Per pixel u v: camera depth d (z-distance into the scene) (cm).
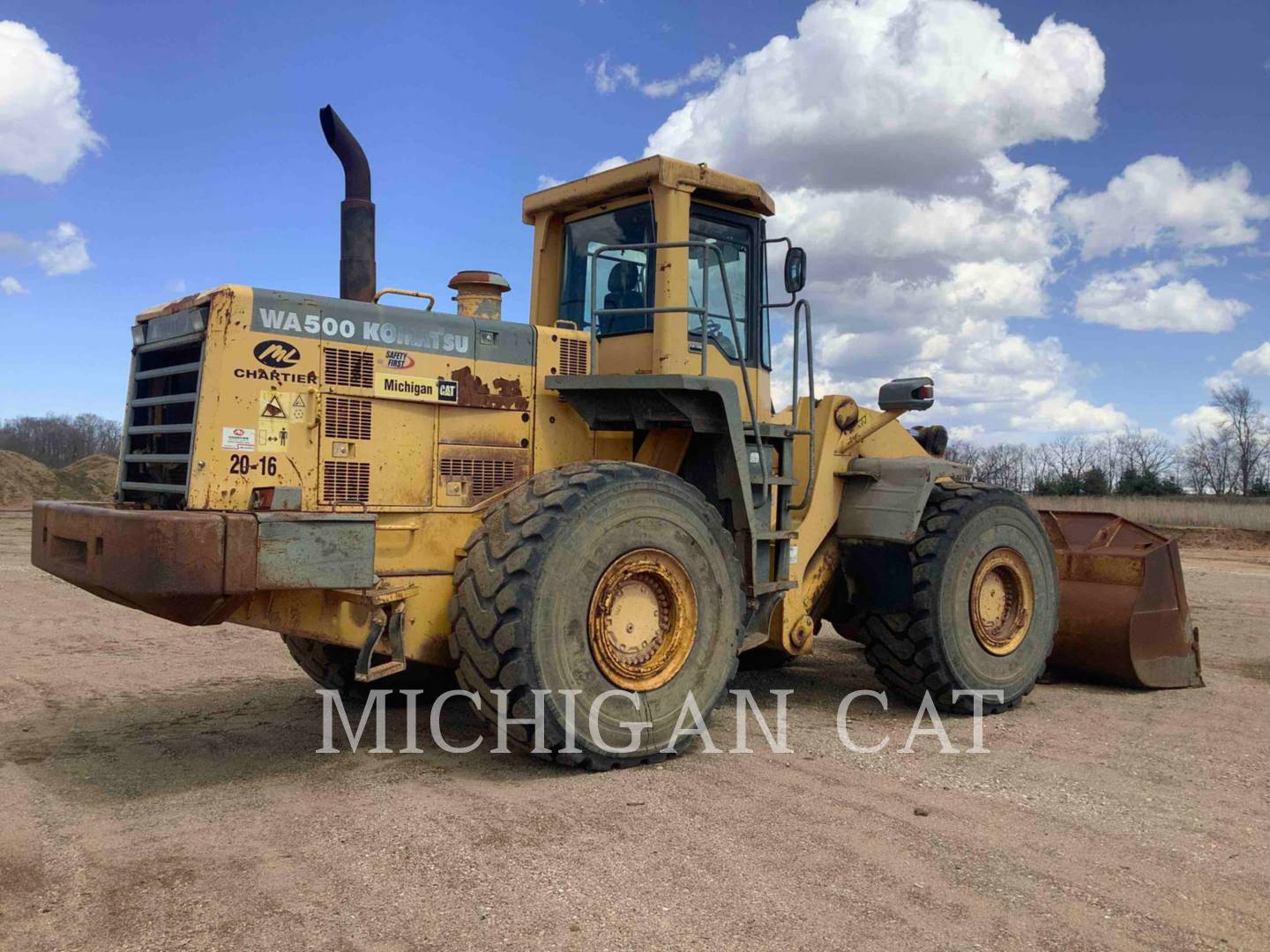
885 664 554
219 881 289
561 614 396
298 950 247
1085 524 678
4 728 481
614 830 335
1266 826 358
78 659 670
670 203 499
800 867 305
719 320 539
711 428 477
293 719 504
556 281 566
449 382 445
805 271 533
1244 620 928
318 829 333
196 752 438
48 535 412
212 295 388
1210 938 266
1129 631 605
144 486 418
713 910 274
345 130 485
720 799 372
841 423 575
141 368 445
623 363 520
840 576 590
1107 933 267
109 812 352
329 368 411
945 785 398
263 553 365
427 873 296
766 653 691
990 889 293
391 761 425
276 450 397
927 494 541
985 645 551
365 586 390
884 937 261
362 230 491
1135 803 382
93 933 255
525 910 272
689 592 442
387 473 425
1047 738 491
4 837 324
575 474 423
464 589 401
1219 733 504
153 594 346
